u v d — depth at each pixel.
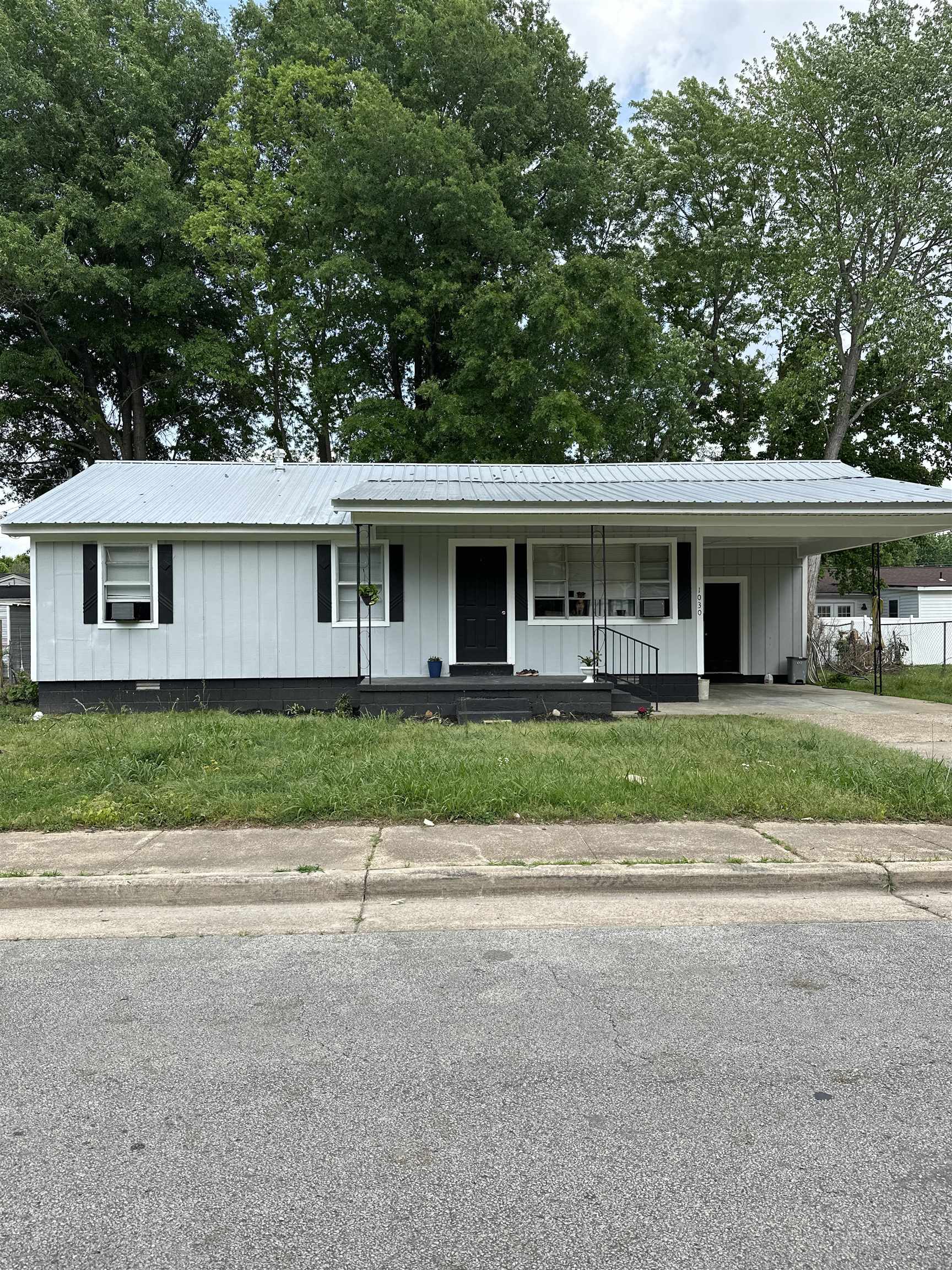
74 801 7.02
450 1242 2.30
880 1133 2.82
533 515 12.41
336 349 26.14
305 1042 3.47
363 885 5.30
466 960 4.32
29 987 4.04
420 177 22.89
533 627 14.23
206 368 25.27
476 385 23.39
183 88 26.78
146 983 4.07
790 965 4.26
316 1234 2.33
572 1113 2.93
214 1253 2.27
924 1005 3.81
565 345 22.42
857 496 13.07
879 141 22.91
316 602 13.88
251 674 13.83
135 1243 2.31
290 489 15.48
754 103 25.91
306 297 25.66
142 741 8.81
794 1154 2.70
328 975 4.16
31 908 5.18
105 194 25.47
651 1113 2.93
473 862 5.58
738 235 25.28
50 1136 2.83
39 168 24.83
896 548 46.41
